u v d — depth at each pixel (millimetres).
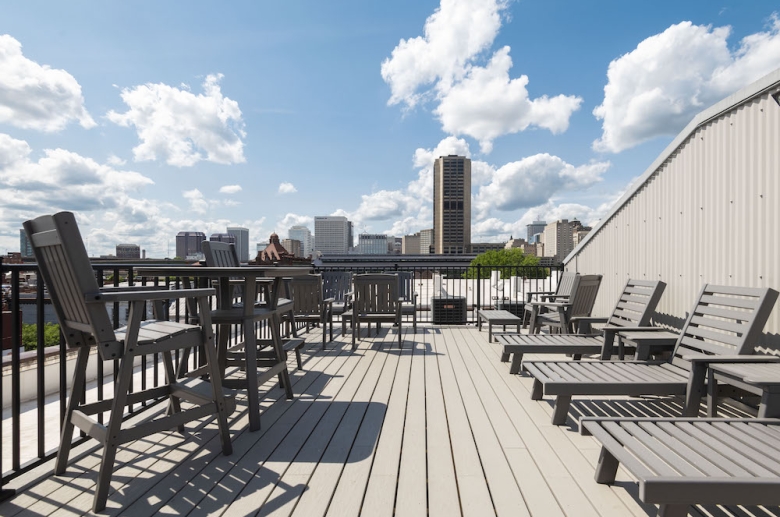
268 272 2725
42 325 2029
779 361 2250
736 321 2854
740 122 3084
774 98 2738
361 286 5078
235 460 2090
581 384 2451
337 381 3658
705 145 3510
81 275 1621
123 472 1963
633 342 3324
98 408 2068
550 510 1615
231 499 1717
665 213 4141
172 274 2605
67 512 1634
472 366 4230
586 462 2049
